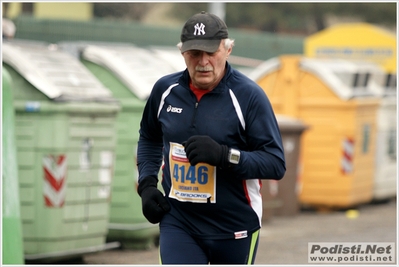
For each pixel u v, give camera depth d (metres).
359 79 30.58
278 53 51.06
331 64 31.20
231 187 11.04
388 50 39.16
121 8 61.31
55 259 18.42
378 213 30.47
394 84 33.66
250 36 48.28
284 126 27.59
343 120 29.38
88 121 18.73
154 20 68.38
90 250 19.02
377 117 31.97
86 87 19.19
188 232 11.27
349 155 29.58
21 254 15.00
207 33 10.62
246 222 11.22
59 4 49.25
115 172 21.06
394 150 33.34
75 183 18.45
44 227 18.03
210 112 10.98
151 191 11.56
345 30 39.91
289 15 77.50
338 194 29.80
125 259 19.94
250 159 10.66
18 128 18.14
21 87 18.28
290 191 28.61
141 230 21.17
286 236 24.22
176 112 11.19
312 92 29.78
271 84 30.55
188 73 11.21
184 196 11.17
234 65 46.31
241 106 10.92
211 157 10.49
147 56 23.02
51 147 18.02
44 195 18.06
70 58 20.11
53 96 18.00
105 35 37.38
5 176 14.48
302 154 29.84
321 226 26.55
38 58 18.97
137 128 21.23
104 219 19.33
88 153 18.80
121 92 21.45
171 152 11.28
